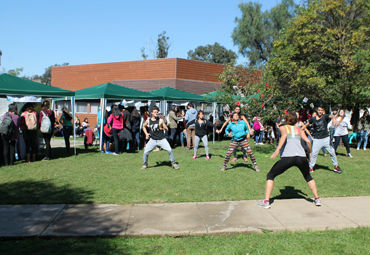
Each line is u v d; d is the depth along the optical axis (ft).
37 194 20.07
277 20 106.83
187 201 19.13
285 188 22.38
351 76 48.01
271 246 13.44
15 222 15.38
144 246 13.28
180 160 32.83
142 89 81.82
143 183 23.02
